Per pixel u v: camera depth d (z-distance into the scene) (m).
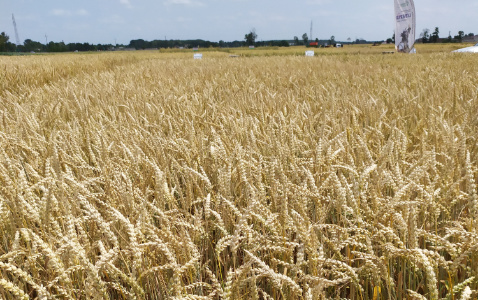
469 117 3.39
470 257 1.65
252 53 47.56
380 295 1.60
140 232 1.40
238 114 4.54
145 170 2.39
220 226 1.63
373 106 4.11
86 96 5.36
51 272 1.57
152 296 1.63
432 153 2.00
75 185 1.75
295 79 9.06
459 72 9.03
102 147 2.28
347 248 1.69
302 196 1.65
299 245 1.40
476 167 2.29
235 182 2.26
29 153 2.69
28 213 1.51
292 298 1.39
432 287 1.16
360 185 1.60
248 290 1.55
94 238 1.81
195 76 10.68
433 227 1.97
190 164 2.49
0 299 1.50
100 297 1.14
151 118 4.20
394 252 1.35
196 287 1.55
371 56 20.78
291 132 2.41
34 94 6.57
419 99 4.68
